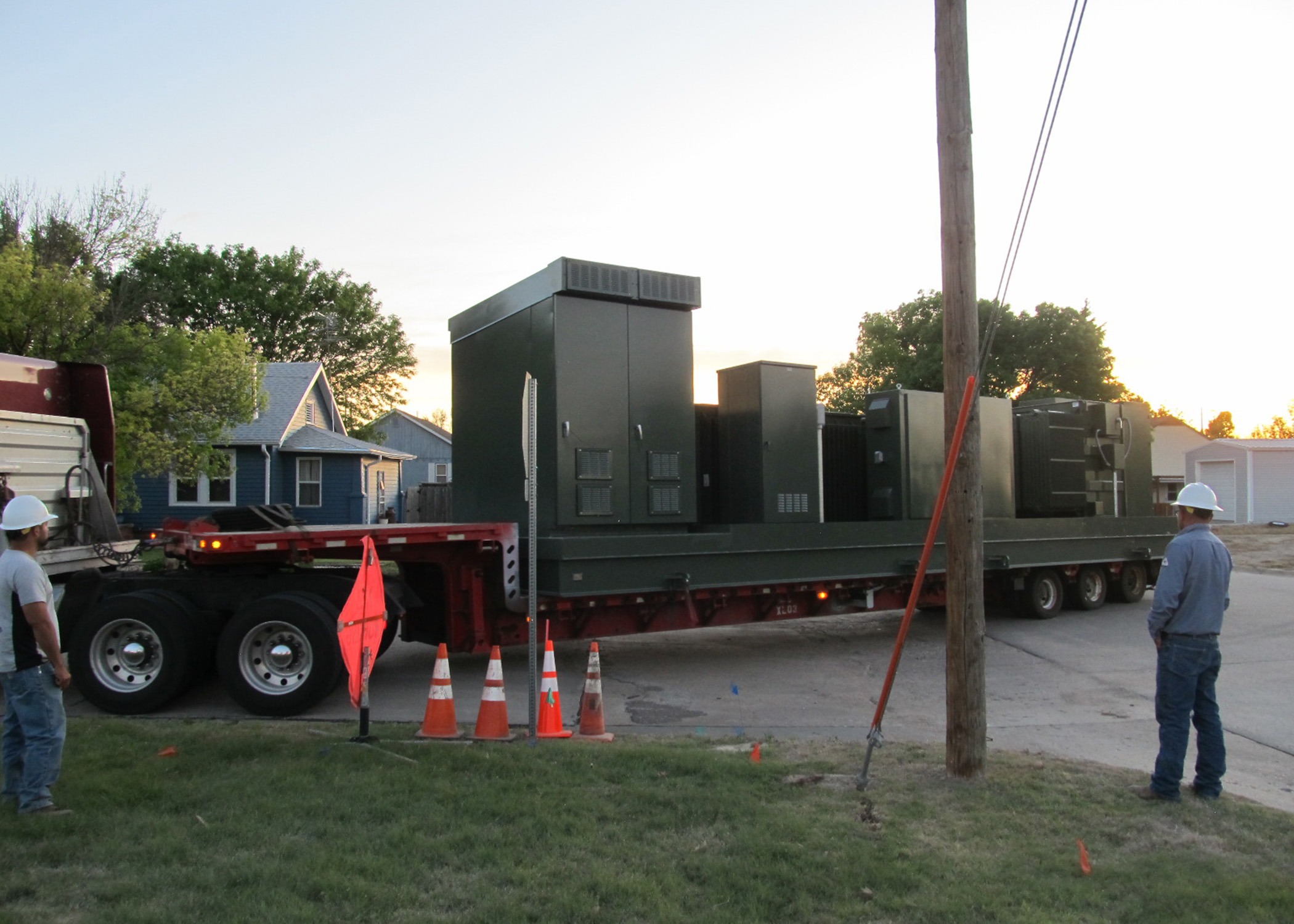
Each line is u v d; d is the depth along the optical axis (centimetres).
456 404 1134
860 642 1194
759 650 1133
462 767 582
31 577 491
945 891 412
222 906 384
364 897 394
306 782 543
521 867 428
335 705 812
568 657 1084
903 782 564
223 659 771
